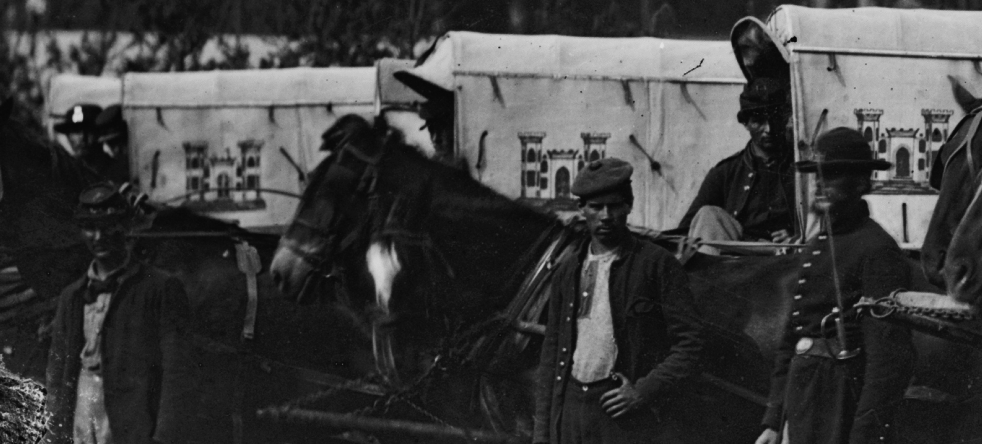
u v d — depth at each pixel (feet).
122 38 26.00
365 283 21.52
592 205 19.26
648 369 19.11
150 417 22.47
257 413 22.21
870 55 19.39
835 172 19.01
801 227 19.21
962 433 19.02
